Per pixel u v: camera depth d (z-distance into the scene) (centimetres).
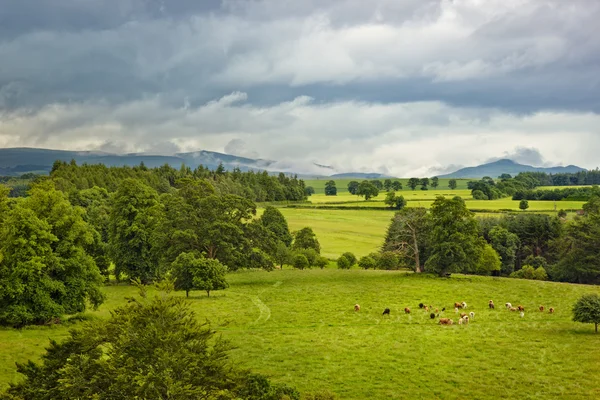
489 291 6981
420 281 7794
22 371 2405
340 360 4059
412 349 4347
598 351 4191
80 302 4981
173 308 2427
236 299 6481
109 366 2141
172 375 2078
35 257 4600
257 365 3931
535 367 3850
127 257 7481
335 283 7706
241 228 8262
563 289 7119
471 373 3750
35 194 5191
